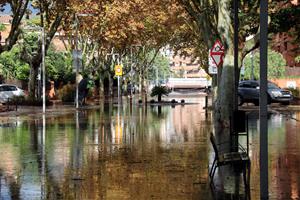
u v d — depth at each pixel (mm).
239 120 15102
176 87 118750
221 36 23984
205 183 12250
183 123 30875
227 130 24609
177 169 14258
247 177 12250
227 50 24172
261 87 9219
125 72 94938
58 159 16281
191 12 29062
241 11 25969
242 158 12438
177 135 23578
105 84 96000
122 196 10922
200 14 27375
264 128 9266
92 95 70000
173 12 48312
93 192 11336
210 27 27125
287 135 22812
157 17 54531
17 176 13344
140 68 102875
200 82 119000
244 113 15141
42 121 33250
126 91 94000
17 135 23938
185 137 22672
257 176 13062
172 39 69250
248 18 25562
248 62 81438
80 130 26422
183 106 53938
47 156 16969
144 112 43219
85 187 11906
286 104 49094
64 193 11258
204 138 22156
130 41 75125
